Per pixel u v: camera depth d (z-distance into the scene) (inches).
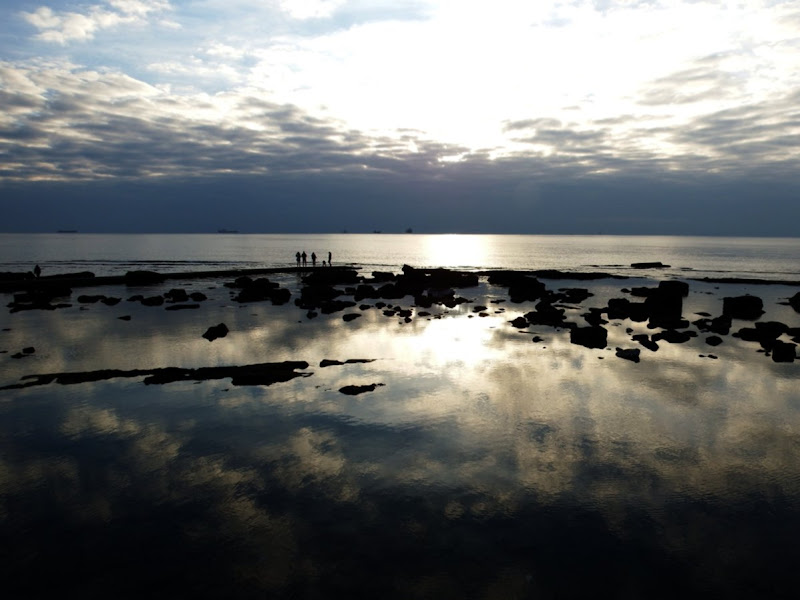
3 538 358.3
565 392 663.8
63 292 1592.0
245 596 303.3
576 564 330.6
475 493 416.8
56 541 355.3
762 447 499.5
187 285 1913.1
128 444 505.0
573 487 425.7
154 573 323.9
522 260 4655.5
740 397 642.2
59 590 309.3
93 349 883.4
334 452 489.4
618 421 565.6
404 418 574.9
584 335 944.9
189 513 388.2
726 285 2143.2
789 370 761.6
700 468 457.4
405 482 434.3
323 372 753.6
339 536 360.2
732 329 1098.7
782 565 329.4
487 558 336.5
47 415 579.8
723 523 374.9
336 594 304.0
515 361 819.4
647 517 382.9
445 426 552.7
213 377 724.0
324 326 1115.9
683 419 570.6
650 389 674.2
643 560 334.3
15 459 473.7
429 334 1034.7
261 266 3144.7
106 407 605.6
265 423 559.2
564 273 2524.6
